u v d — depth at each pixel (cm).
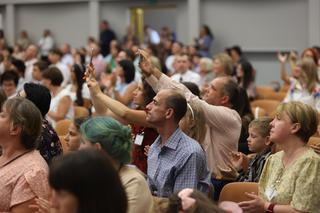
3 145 362
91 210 199
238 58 1368
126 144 313
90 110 830
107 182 202
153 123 399
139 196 309
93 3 1939
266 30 1686
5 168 357
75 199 199
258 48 1698
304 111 362
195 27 1769
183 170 389
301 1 1631
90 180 199
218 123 457
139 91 493
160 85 465
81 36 1989
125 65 895
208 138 466
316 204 352
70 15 2005
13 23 2094
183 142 396
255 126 462
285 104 371
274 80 1688
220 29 1752
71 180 198
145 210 311
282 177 366
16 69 1043
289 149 368
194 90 545
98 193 200
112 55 1460
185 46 1631
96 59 1442
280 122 367
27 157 359
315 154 362
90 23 1950
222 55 870
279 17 1664
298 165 358
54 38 2042
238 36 1727
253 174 460
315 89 782
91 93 469
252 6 1700
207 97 503
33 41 2078
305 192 350
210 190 411
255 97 930
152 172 402
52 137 427
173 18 1877
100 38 1864
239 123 469
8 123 356
